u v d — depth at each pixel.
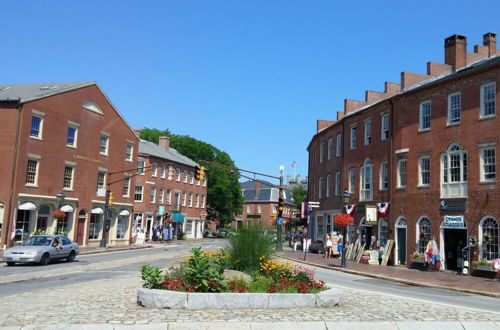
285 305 10.98
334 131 43.34
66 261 27.27
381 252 31.53
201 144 79.69
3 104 33.81
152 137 79.12
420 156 29.89
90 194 41.41
